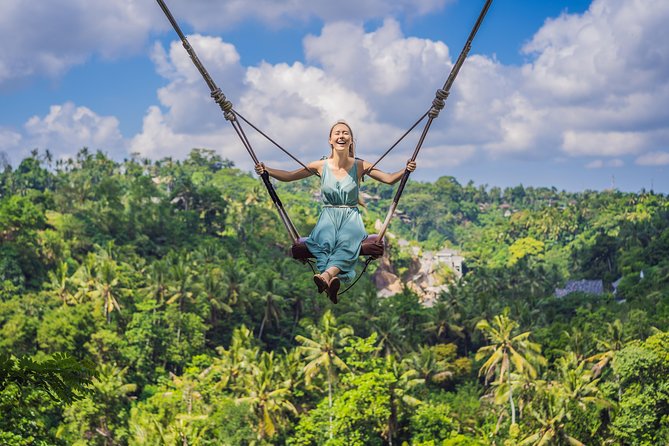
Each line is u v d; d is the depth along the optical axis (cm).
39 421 4416
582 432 7281
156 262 12988
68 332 8956
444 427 8206
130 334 9962
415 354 10638
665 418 7169
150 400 7894
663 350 7369
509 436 7912
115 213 16075
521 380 8850
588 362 9575
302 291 13375
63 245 13825
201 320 11031
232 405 7612
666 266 14462
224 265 13788
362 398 7825
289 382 8556
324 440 7944
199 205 19200
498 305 13050
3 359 1155
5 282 11412
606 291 17625
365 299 12738
